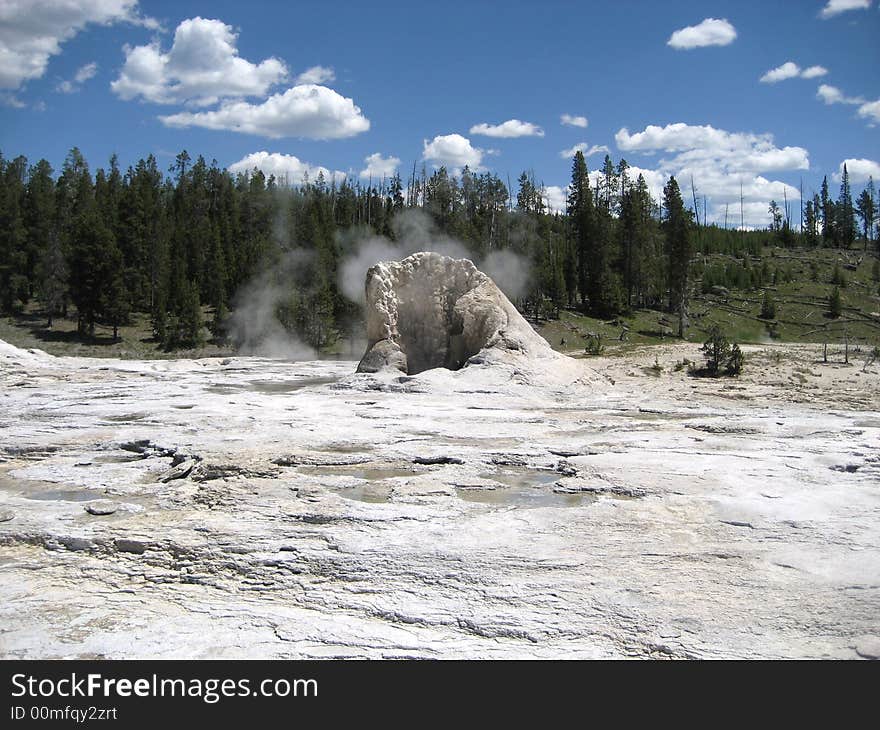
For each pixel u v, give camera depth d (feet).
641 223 229.25
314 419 52.54
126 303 200.34
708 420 51.62
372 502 33.24
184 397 66.39
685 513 30.83
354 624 21.99
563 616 22.13
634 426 49.85
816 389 76.13
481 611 22.52
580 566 25.57
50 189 264.72
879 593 23.20
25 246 230.89
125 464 40.88
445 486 35.45
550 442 44.52
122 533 28.94
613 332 190.60
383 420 52.16
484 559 26.20
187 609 23.11
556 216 295.28
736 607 22.47
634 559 26.11
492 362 70.79
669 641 20.72
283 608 23.13
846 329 205.87
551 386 69.46
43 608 23.18
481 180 263.29
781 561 25.73
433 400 62.03
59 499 34.68
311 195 279.90
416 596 23.65
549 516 30.63
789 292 257.55
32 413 57.36
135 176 283.79
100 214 218.38
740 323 214.28
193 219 272.51
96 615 22.67
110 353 182.19
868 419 52.54
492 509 32.09
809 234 387.75
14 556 27.78
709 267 280.31
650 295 223.10
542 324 190.29
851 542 27.40
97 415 56.24
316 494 34.04
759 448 41.91
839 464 38.09
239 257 216.54
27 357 102.78
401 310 80.12
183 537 28.50
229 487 35.45
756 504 31.58
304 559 26.45
